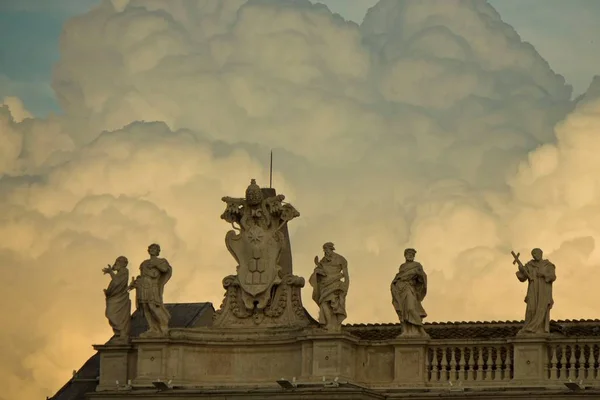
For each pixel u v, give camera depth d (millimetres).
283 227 77500
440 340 74250
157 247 77188
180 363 76062
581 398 71875
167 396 75438
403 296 74812
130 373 77188
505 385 73188
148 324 77750
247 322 76625
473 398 73250
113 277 77750
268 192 78812
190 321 85625
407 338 74500
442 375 74188
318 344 74438
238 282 76750
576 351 72750
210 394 74875
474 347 74000
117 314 77500
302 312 76312
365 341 75188
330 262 75000
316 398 73750
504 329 76500
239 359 76250
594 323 75750
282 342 75688
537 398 72438
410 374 74375
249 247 76875
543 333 72812
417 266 75000
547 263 73438
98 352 83375
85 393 78625
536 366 72812
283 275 76688
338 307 74500
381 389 74500
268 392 74312
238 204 77438
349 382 74125
